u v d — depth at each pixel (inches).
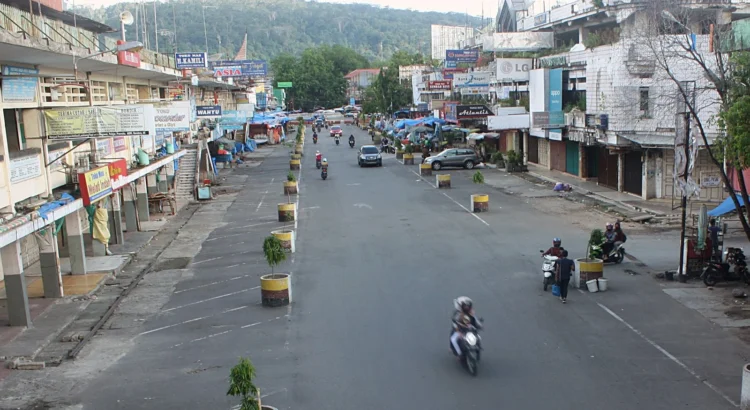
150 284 795.4
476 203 1186.0
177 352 560.1
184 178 1498.5
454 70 2368.4
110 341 597.6
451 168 1932.8
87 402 466.6
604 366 493.4
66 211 738.8
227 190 1627.7
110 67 930.1
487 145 2113.7
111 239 1019.3
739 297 655.1
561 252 703.7
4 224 606.2
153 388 485.4
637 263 800.9
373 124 3902.6
